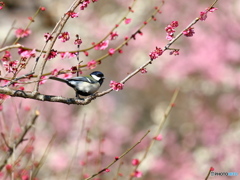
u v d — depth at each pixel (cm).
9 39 1614
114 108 1675
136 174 626
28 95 499
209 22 1720
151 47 1739
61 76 550
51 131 1494
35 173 624
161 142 1585
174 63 1709
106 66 1756
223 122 1605
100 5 1836
